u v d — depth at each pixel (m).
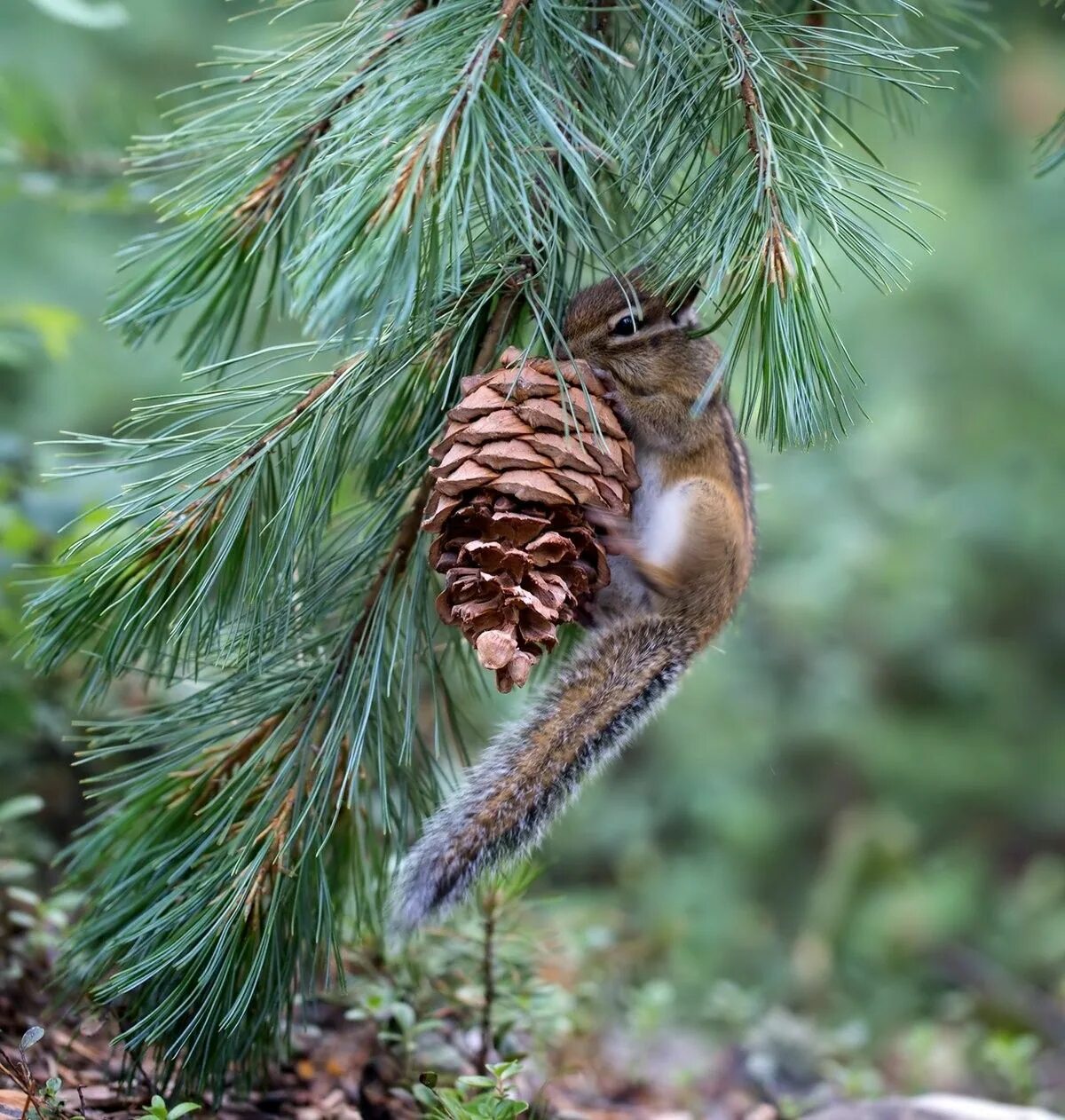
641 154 3.30
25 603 3.31
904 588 5.22
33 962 3.42
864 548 5.09
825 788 5.40
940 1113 3.42
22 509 3.50
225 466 3.30
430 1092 3.36
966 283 5.96
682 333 3.39
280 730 3.32
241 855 3.31
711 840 5.04
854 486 5.31
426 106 3.26
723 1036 3.57
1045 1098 3.54
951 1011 3.69
